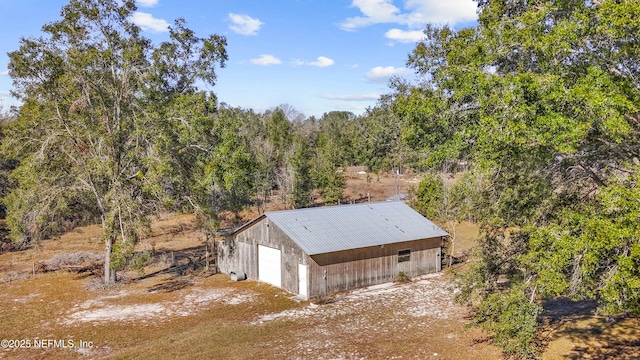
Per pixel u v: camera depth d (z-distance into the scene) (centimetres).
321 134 7156
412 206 3428
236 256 2480
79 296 2091
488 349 1340
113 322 1716
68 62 2019
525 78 861
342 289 2105
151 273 2553
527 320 1023
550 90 848
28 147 2192
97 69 2142
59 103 2112
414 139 1230
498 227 1333
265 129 6300
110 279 2288
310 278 1997
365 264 2181
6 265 2736
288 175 4456
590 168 1028
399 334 1511
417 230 2405
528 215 1173
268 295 2064
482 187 1328
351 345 1411
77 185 2245
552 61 946
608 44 916
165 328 1644
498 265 1302
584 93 798
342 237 2153
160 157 2127
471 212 1455
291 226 2164
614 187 786
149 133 2130
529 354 1212
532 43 945
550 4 983
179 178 2245
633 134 966
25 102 2055
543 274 898
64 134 2114
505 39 1006
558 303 1770
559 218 1031
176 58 2461
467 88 988
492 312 1158
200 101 2258
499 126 870
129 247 2052
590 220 823
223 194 2967
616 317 1519
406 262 2342
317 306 1883
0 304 1958
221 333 1545
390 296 2012
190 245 3375
